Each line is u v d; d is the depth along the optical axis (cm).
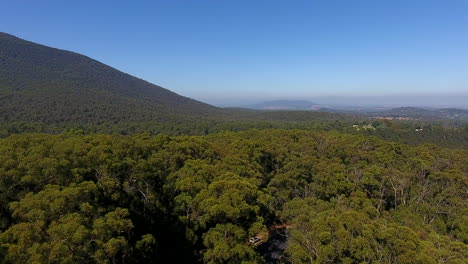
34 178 1762
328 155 4516
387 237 1781
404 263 1638
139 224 2306
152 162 2756
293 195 3612
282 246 3005
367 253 1680
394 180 3706
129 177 2466
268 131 6197
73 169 1948
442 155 4950
